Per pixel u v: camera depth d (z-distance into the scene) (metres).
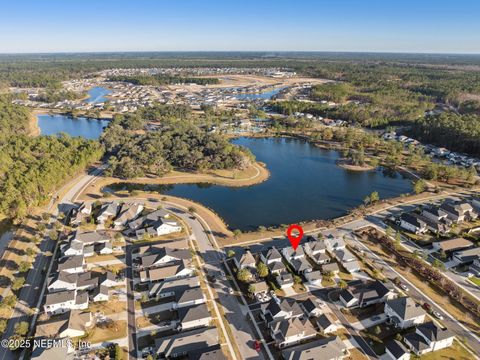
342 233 129.00
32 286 99.12
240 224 138.75
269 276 105.00
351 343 81.62
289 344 81.06
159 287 95.69
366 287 97.81
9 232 130.12
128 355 77.44
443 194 163.62
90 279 99.12
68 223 132.75
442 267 106.50
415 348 78.38
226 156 194.25
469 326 87.38
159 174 182.25
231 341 81.81
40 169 165.62
